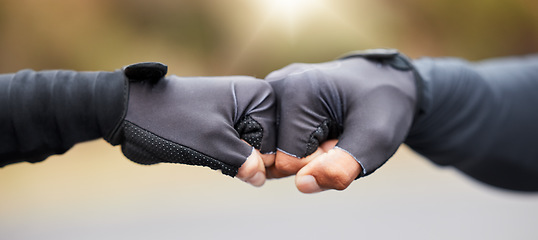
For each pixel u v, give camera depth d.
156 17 2.06
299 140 0.49
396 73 0.53
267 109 0.50
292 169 0.50
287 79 0.51
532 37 2.27
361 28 2.25
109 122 0.49
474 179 0.66
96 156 1.76
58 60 1.93
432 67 0.57
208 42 2.14
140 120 0.48
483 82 0.60
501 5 2.24
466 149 0.58
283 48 2.20
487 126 0.59
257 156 0.49
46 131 0.49
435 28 2.31
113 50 1.99
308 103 0.50
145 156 0.49
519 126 0.60
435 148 0.59
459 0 2.26
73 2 1.91
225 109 0.49
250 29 2.18
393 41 2.27
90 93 0.49
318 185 0.49
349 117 0.50
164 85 0.49
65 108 0.48
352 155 0.48
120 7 1.99
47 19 1.89
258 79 0.51
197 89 0.49
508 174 0.63
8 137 0.48
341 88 0.50
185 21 2.10
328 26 2.21
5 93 0.47
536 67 0.63
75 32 1.94
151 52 2.04
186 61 2.10
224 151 0.48
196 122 0.48
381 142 0.49
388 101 0.51
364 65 0.53
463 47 2.31
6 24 1.84
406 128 0.51
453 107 0.57
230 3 2.13
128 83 0.49
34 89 0.48
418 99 0.54
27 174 1.63
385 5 2.27
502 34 2.27
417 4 2.27
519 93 0.61
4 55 1.86
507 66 0.64
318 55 2.22
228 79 0.51
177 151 0.48
